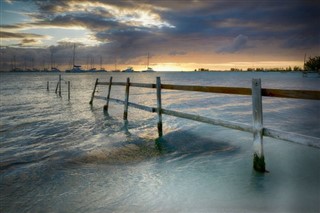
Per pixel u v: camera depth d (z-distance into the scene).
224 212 3.25
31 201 3.81
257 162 4.59
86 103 18.48
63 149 6.78
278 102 16.44
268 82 45.66
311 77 71.44
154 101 20.03
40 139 8.03
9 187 4.35
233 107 14.50
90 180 4.57
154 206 3.50
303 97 3.63
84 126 10.12
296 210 3.26
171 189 4.05
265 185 4.08
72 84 58.34
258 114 4.33
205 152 6.15
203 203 3.53
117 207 3.51
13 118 12.36
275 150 5.99
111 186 4.26
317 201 3.48
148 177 4.63
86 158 5.94
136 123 10.40
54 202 3.75
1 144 7.43
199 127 9.03
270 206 3.39
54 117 12.55
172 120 10.80
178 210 3.35
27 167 5.37
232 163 5.22
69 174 4.90
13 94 29.77
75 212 3.43
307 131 7.97
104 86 51.06
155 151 6.43
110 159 5.84
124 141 7.54
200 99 20.22
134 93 31.06
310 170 4.65
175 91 34.53
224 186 4.10
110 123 10.59
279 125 9.11
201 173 4.73
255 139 4.47
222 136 7.61
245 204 3.46
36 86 49.94
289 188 3.94
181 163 5.39
